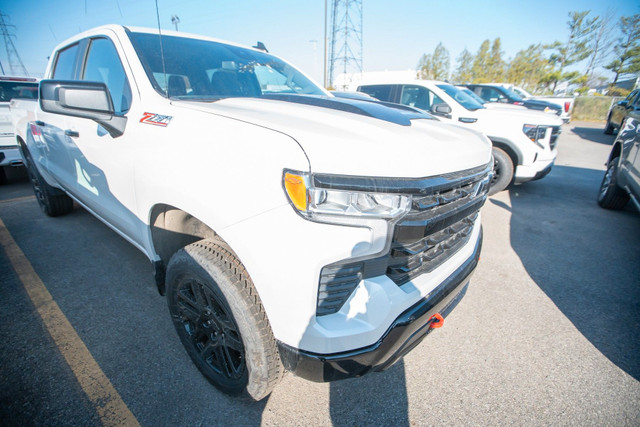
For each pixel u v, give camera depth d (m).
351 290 1.22
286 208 1.13
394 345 1.31
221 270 1.38
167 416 1.59
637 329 2.37
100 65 2.21
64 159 2.67
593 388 1.87
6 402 1.62
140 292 2.55
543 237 3.94
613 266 3.26
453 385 1.85
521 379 1.91
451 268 1.60
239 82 2.27
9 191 5.20
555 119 5.06
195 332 1.72
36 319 2.22
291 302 1.17
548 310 2.56
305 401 1.72
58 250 3.18
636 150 4.00
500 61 36.22
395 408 1.70
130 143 1.71
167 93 1.81
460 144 1.53
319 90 2.74
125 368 1.85
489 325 2.37
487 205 5.09
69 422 1.54
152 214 1.70
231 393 1.62
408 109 2.09
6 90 5.98
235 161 1.24
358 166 1.13
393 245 1.24
